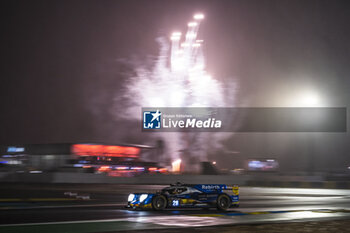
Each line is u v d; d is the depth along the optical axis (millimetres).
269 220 25234
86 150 74438
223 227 21797
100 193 51469
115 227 21500
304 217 27109
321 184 75188
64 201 40094
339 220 25375
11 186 57469
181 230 20594
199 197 30906
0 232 19406
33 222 23062
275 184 80188
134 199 31125
